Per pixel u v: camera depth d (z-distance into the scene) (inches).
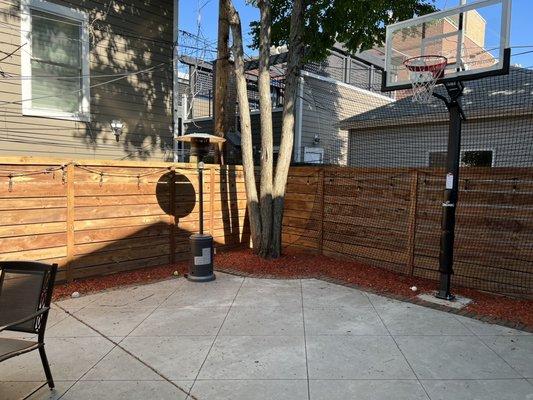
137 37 336.8
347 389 120.1
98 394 118.0
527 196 199.6
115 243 245.4
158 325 169.6
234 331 163.2
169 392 119.0
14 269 125.8
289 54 282.4
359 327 167.6
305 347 148.4
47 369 119.3
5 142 268.4
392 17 330.3
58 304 195.6
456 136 197.6
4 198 198.2
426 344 151.4
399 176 250.5
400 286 224.1
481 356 141.8
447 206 199.8
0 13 262.2
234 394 117.7
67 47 298.2
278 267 263.3
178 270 258.8
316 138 531.5
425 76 212.4
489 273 213.2
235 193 323.0
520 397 116.0
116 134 324.5
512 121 338.6
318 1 323.9
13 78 269.7
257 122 568.1
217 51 343.9
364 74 681.6
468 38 200.1
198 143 242.8
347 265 268.8
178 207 279.9
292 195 318.3
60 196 219.6
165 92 359.3
